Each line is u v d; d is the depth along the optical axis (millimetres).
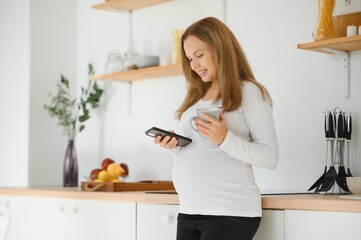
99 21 4074
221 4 3266
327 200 2105
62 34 4207
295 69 2924
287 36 2969
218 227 2119
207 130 2061
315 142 2828
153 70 3381
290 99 2936
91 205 3016
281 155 2955
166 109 3594
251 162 2086
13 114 4156
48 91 4141
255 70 3096
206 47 2205
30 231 3395
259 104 2145
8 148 4184
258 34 3094
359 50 2688
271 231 2258
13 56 4172
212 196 2146
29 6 4059
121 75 3576
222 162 2150
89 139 4082
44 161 4109
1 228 2592
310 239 2146
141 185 3191
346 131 2615
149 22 3719
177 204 2592
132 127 3797
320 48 2631
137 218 2770
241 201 2135
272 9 3039
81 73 4203
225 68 2166
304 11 2910
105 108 3984
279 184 2957
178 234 2250
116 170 3396
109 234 2910
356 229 2037
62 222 3184
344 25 2697
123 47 3889
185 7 3502
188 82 2340
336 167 2707
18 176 4098
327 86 2795
